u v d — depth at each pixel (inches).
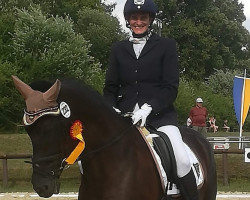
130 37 154.6
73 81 130.9
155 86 151.2
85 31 1571.1
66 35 1016.2
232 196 352.5
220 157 467.5
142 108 142.3
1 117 895.7
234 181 437.7
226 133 1082.1
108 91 156.1
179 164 145.3
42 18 1023.0
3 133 872.3
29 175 434.6
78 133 121.5
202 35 1950.1
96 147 131.7
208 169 171.2
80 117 128.2
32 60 959.0
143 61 150.0
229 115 1325.0
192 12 2021.4
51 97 116.6
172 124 153.6
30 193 366.0
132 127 140.0
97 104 132.1
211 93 1380.4
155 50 150.3
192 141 172.7
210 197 173.0
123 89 154.3
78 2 1834.4
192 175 149.9
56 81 117.2
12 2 1373.0
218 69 1985.7
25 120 116.3
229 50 2081.7
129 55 151.8
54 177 117.0
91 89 134.0
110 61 155.6
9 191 386.0
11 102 890.1
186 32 1900.8
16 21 1024.9
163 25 1936.5
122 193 129.6
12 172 437.7
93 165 131.8
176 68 150.1
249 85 605.3
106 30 1557.6
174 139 147.6
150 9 150.5
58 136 117.3
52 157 116.3
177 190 148.8
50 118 116.4
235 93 609.6
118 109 153.9
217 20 2012.8
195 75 1908.2
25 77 928.9
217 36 2063.2
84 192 135.6
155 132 148.5
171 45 150.9
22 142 682.8
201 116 565.0
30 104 116.5
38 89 121.7
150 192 135.3
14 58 974.4
